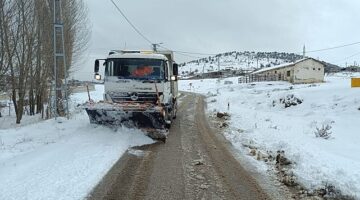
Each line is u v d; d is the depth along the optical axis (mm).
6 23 20938
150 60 15492
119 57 15547
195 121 20797
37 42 23422
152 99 15430
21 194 7227
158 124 14352
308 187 8445
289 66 60719
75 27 29125
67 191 7520
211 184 8609
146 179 8812
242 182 8859
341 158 10914
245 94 42156
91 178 8469
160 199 7457
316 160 10438
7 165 9289
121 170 9461
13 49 21891
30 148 11578
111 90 15555
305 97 26984
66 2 26594
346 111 20938
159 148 12617
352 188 7965
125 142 12867
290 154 11422
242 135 15758
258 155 11680
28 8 22422
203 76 143375
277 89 44781
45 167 9148
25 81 23062
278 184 8789
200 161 10805
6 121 24078
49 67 23688
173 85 19297
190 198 7582
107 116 14453
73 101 33500
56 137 13305
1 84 22344
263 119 21625
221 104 33844
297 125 19078
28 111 30078
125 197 7453
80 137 13172
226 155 11852
